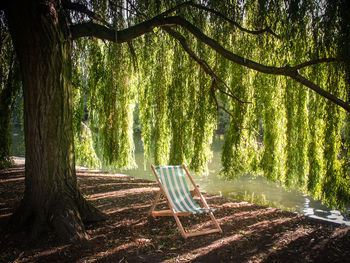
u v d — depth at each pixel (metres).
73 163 4.14
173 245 3.48
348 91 4.80
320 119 5.53
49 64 3.66
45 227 3.64
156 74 6.68
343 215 5.98
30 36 3.53
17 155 13.16
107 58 6.77
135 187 6.66
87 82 7.09
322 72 5.36
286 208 6.51
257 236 3.74
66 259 3.08
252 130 6.15
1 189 6.14
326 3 4.90
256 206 5.21
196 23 5.80
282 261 3.06
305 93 5.63
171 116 6.58
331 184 5.26
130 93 7.30
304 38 5.34
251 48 5.94
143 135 7.51
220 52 4.46
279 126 6.12
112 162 7.23
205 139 6.48
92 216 4.17
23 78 3.73
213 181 9.36
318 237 3.71
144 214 4.62
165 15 4.42
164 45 6.57
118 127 7.14
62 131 3.91
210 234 3.83
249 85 6.15
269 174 6.17
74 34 4.25
